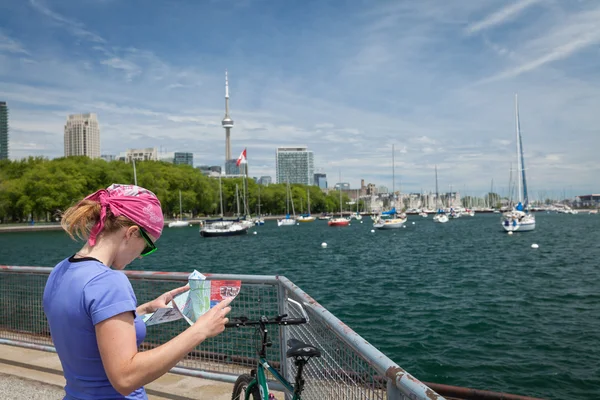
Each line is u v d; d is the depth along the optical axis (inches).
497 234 2669.8
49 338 238.8
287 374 166.9
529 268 1091.3
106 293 68.9
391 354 434.0
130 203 75.9
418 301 697.0
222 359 195.5
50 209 3919.8
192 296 86.7
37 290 242.1
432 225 4259.4
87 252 76.0
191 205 4987.7
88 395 71.1
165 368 69.1
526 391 337.1
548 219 5502.0
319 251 1803.6
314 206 7691.9
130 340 69.1
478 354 423.8
